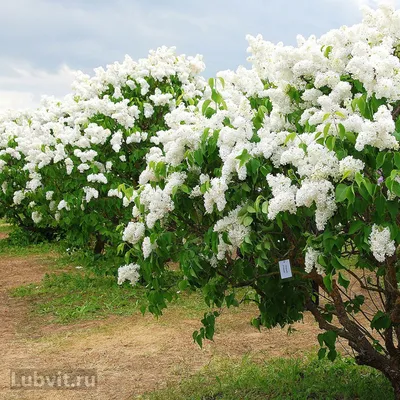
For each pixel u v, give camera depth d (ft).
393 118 11.19
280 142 11.43
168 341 19.92
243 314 22.66
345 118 10.52
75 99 32.07
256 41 15.12
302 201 10.14
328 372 15.93
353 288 24.31
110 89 30.01
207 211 11.78
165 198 12.50
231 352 18.60
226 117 12.55
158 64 29.32
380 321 12.84
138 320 22.62
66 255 37.37
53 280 29.66
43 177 30.86
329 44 12.69
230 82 15.03
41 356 19.04
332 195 10.22
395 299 13.10
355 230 10.27
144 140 26.21
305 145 10.69
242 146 11.48
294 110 12.26
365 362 13.56
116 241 27.04
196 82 30.55
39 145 29.43
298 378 15.81
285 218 10.71
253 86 14.32
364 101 10.23
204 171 12.61
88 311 24.09
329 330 13.48
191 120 13.15
